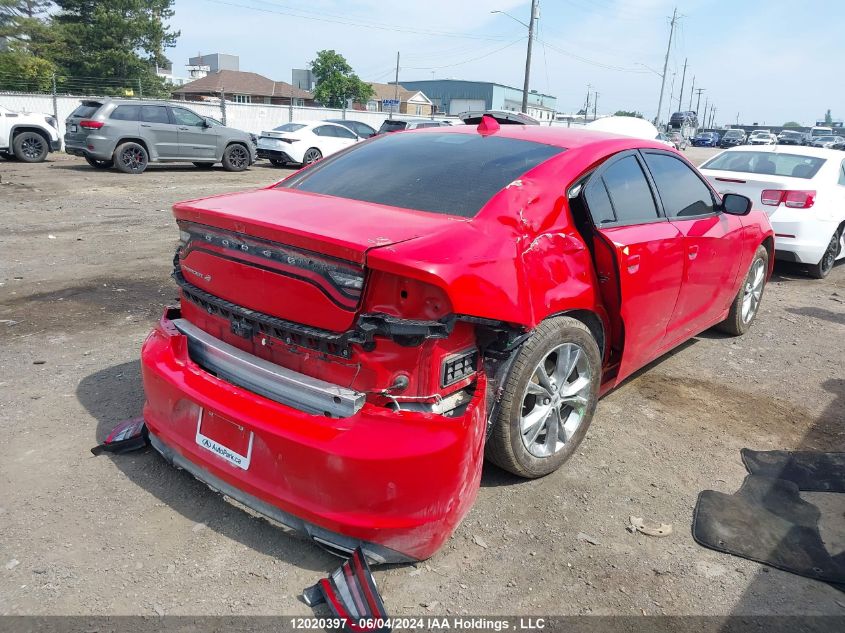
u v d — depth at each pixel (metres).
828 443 3.85
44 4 48.25
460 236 2.49
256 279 2.54
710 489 3.28
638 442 3.72
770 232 5.50
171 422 2.78
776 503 3.18
